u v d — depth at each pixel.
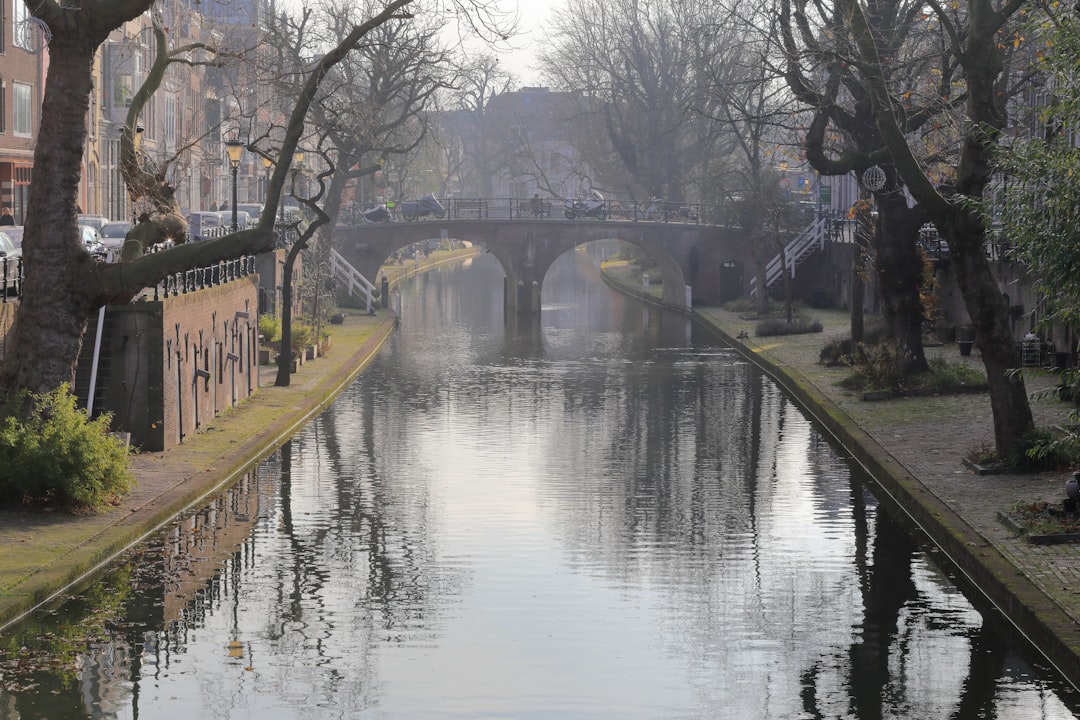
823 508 27.66
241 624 19.75
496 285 110.19
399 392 47.28
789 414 40.91
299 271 65.56
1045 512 23.09
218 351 37.81
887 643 18.95
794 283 78.94
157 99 78.44
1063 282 21.08
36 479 24.09
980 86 26.77
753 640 19.22
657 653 18.64
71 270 26.12
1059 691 16.84
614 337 68.44
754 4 56.72
